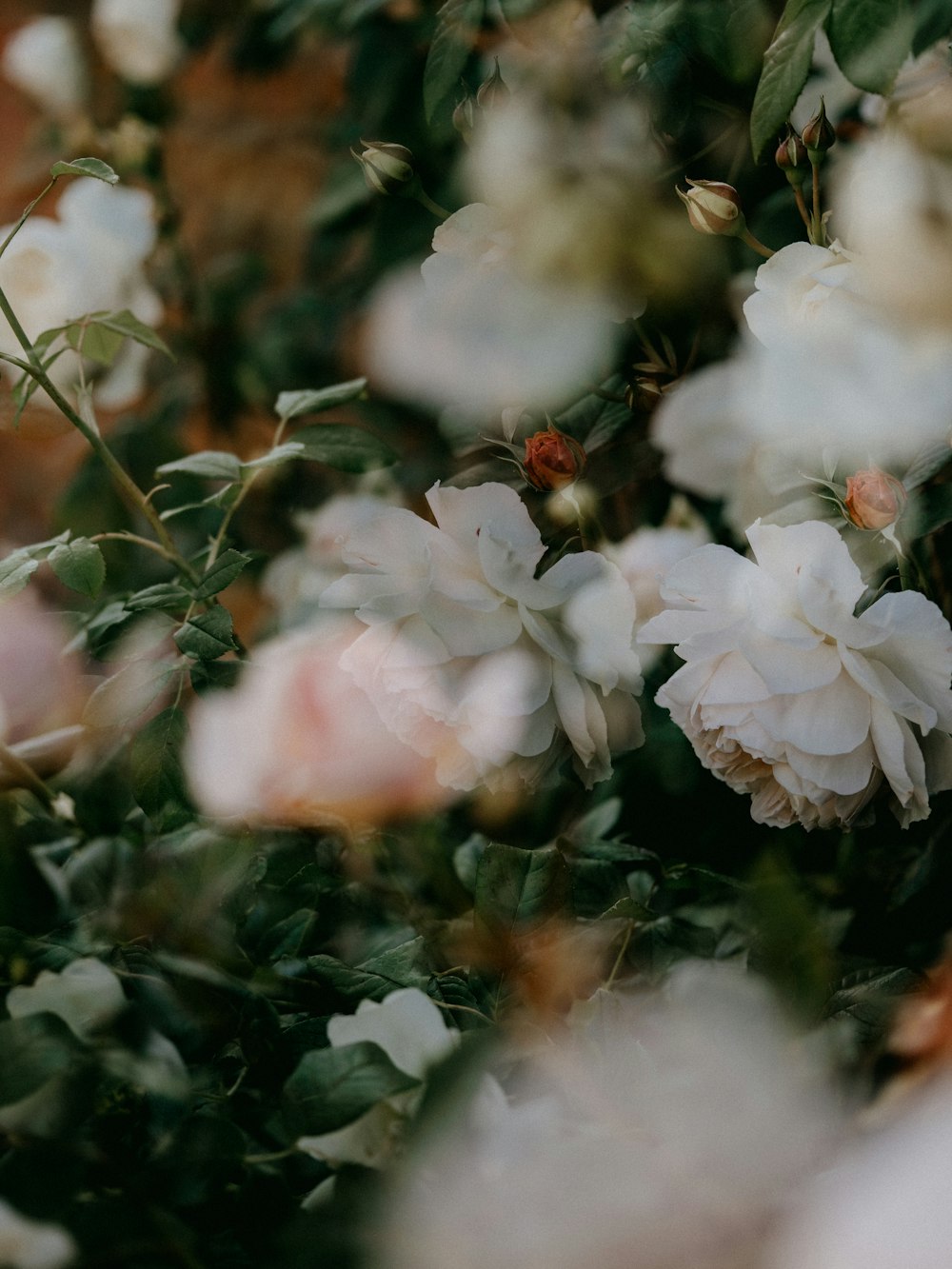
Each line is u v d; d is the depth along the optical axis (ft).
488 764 3.35
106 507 4.49
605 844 3.58
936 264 3.11
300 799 3.48
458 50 3.73
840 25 3.26
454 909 3.56
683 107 3.60
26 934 3.28
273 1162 3.12
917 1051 3.04
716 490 3.52
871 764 3.26
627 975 3.35
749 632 3.26
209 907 3.30
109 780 3.54
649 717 3.76
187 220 6.55
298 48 5.24
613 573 3.33
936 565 3.58
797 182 3.42
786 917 3.06
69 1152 3.00
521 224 3.29
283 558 4.39
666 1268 2.90
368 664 3.35
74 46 5.05
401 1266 2.92
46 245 3.80
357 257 5.20
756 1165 2.95
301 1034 3.22
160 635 3.58
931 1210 2.78
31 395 3.72
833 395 3.22
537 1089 3.10
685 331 3.58
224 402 5.34
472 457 4.25
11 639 3.76
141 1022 3.10
